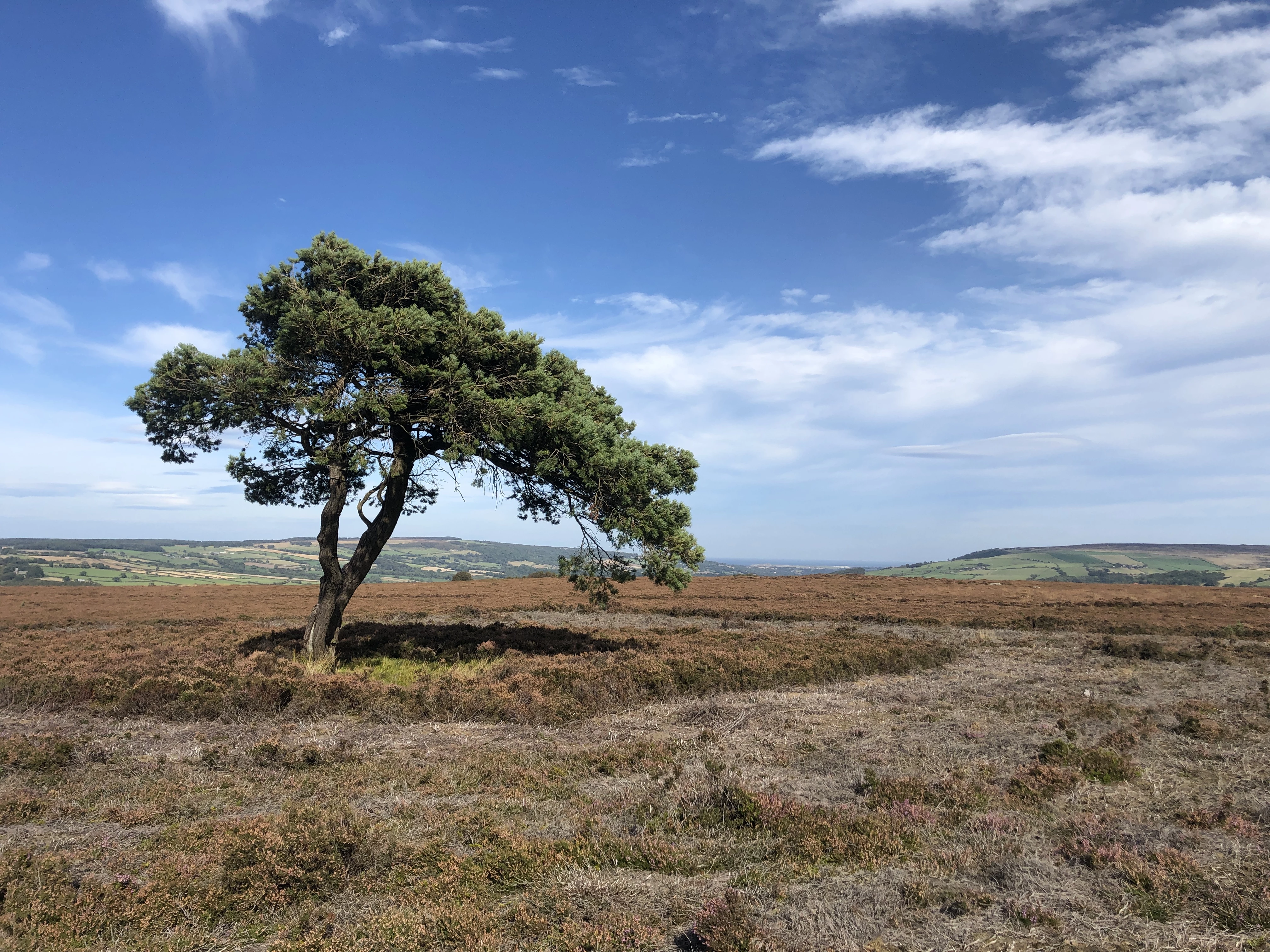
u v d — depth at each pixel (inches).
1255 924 226.8
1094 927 227.6
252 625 1401.3
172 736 514.6
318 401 717.9
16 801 347.3
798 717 589.6
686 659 797.2
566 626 1374.3
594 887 259.0
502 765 431.2
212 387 720.3
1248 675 855.1
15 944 220.4
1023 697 688.4
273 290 786.2
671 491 890.1
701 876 273.6
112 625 1473.9
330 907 250.2
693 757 461.1
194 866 269.4
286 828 289.3
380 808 355.9
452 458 738.8
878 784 391.5
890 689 744.3
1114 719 576.7
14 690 627.5
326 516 785.6
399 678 730.2
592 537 886.4
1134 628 1461.6
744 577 2869.1
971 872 275.7
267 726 540.7
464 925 224.8
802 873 275.1
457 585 2625.5
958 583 2586.1
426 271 802.2
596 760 444.5
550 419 782.5
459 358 790.5
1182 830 318.0
